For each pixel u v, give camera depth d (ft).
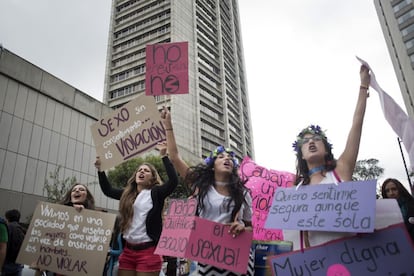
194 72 155.33
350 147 9.14
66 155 75.00
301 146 9.71
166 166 11.94
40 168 68.23
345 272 7.54
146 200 11.62
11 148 63.36
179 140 129.80
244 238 9.18
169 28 156.66
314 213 8.17
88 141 81.87
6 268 13.57
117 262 13.69
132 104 13.60
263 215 14.38
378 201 7.90
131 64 157.69
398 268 7.11
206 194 10.17
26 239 12.22
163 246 9.59
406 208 12.71
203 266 9.48
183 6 167.53
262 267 11.13
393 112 9.34
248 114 222.89
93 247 11.74
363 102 9.46
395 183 13.47
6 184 61.00
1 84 63.98
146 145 12.82
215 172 10.65
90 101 84.53
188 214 9.59
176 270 21.72
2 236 12.13
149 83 13.46
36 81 70.79
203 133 148.87
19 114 66.28
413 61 171.63
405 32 177.17
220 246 9.08
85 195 13.66
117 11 182.50
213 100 167.53
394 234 7.38
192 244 8.99
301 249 8.21
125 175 63.05
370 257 7.42
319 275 7.77
